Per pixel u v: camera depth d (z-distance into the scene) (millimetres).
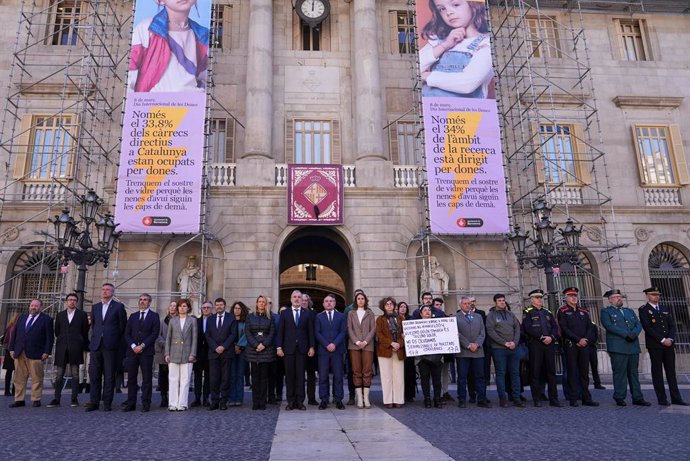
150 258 19250
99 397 10203
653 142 24109
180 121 19156
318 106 22750
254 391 10141
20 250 20266
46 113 21953
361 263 19609
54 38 23078
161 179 18609
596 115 22547
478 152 19719
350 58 23375
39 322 11141
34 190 21109
